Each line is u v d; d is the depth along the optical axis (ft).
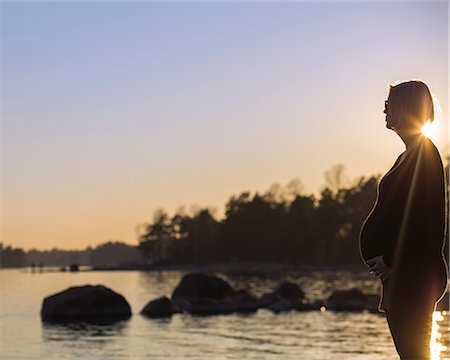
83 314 132.77
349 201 530.27
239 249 632.38
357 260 528.63
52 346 88.58
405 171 15.34
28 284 374.43
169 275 546.67
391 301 15.28
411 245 15.07
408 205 15.15
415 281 15.03
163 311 139.54
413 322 15.07
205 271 606.55
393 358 71.87
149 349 84.23
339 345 84.69
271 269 553.64
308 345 85.51
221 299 155.53
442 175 15.28
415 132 15.71
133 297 216.54
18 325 117.70
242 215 627.87
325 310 147.74
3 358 77.00
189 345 87.92
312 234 550.77
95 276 544.21
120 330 107.86
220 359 73.72
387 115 16.22
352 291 155.63
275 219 602.44
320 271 498.28
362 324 113.50
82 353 81.35
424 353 15.03
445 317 82.33
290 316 132.98
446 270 15.28
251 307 152.46
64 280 447.42
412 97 15.71
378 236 15.40
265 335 98.32
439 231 15.10
